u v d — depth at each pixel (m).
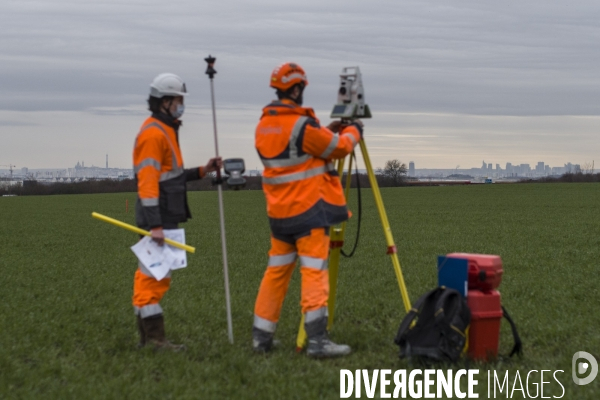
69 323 8.13
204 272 12.84
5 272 13.19
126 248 18.33
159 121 6.60
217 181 7.07
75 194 79.06
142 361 6.24
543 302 9.25
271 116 6.41
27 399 5.31
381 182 94.81
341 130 6.76
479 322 6.12
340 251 7.19
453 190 67.69
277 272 6.58
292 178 6.30
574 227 23.14
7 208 45.00
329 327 7.38
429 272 12.17
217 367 6.03
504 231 21.66
